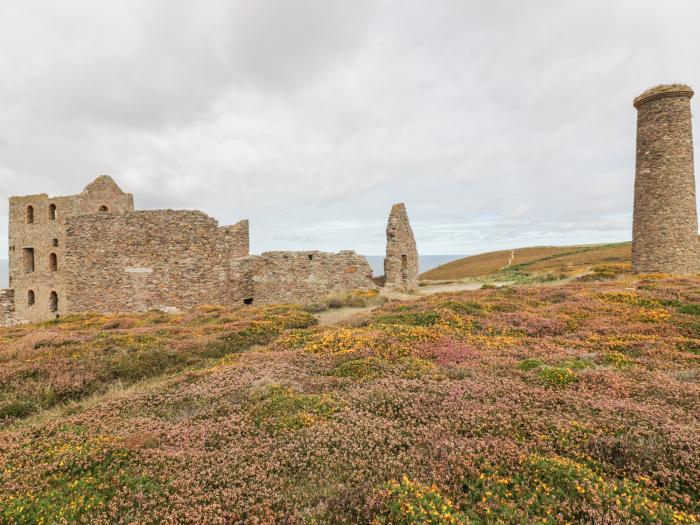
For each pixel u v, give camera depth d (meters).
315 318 28.08
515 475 6.43
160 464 7.88
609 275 37.91
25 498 6.64
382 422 8.97
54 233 48.41
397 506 5.79
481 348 15.27
